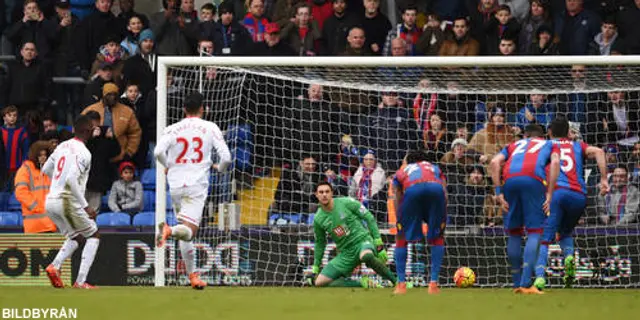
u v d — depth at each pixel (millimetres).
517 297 32562
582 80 56344
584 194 39656
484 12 60438
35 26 61312
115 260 50094
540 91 51469
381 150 53938
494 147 52312
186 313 24047
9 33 61469
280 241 49719
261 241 49688
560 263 48688
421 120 54375
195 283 37938
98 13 61406
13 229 52375
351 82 55656
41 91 59906
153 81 57906
